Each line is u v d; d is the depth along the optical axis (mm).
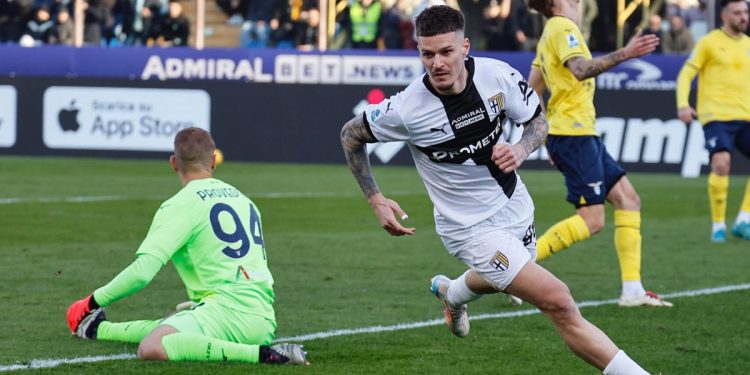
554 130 17953
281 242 24125
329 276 20016
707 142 25312
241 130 42594
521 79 12008
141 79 42594
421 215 29094
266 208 29875
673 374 13148
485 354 13992
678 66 43500
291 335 15016
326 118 42344
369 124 12055
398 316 16469
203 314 13031
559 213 29766
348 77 45562
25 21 49500
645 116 40812
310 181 36656
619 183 17938
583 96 17844
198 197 13219
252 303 13203
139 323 13938
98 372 12430
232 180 36500
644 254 23266
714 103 25203
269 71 46094
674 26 45531
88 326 14219
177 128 42562
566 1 17734
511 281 11805
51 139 43062
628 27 45219
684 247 24297
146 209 28891
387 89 42062
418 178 38375
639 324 16172
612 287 19469
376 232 25891
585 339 11383
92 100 42875
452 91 11680
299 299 17828
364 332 15258
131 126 42688
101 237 24047
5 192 32000
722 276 20641
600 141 18141
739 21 24875
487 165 12070
